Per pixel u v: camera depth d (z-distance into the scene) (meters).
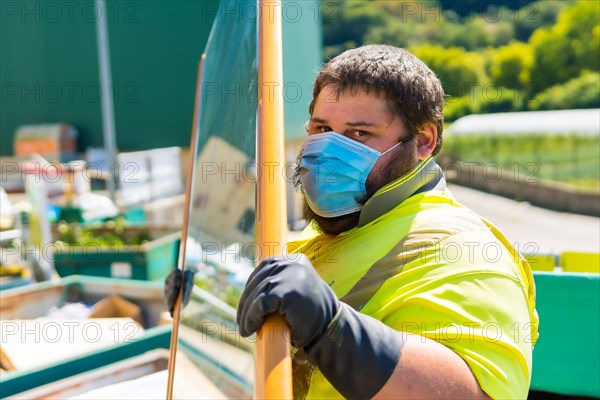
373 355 0.97
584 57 25.92
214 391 1.35
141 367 2.90
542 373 2.40
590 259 3.09
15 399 2.55
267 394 0.87
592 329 2.33
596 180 18.48
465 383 1.01
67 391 2.66
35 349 3.27
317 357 0.97
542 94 25.88
